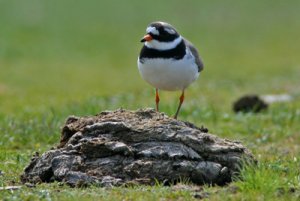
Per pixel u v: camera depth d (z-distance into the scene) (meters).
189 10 44.00
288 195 8.77
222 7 45.00
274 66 30.94
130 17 41.72
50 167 9.55
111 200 8.50
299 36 38.88
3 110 18.78
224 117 16.39
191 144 9.49
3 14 39.56
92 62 32.38
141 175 9.30
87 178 9.25
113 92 23.17
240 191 8.88
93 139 9.54
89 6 43.41
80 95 22.66
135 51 35.34
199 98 20.73
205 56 33.91
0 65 30.12
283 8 45.19
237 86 24.39
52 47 34.66
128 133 9.56
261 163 9.80
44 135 13.68
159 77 11.60
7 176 10.14
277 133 14.74
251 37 38.75
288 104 18.92
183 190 8.89
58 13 41.12
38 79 27.12
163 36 11.29
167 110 16.80
